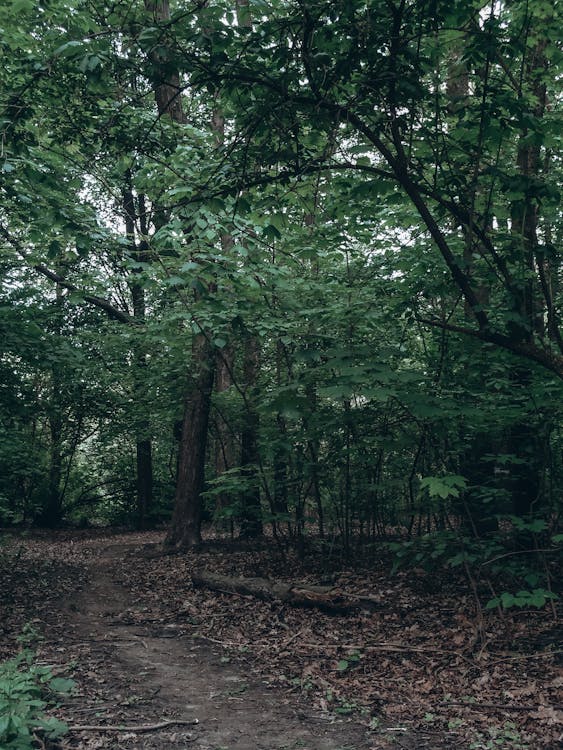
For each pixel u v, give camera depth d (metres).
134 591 10.04
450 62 6.07
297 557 10.90
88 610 8.73
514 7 6.16
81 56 4.71
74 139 6.33
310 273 9.32
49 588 10.09
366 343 7.71
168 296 11.23
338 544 11.24
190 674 5.93
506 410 7.00
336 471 10.17
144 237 7.46
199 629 7.55
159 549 13.95
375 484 9.30
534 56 7.54
